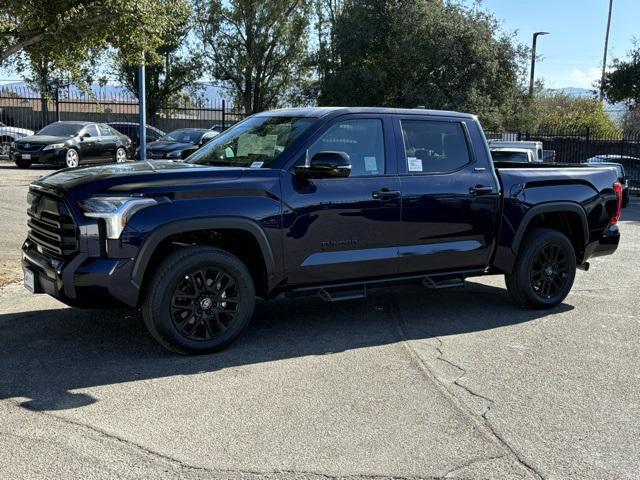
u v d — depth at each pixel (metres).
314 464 3.59
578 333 6.18
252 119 6.46
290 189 5.43
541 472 3.58
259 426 4.04
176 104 40.41
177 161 6.11
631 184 23.06
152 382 4.69
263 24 37.50
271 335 5.89
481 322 6.48
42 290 5.22
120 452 3.66
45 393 4.44
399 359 5.32
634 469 3.63
